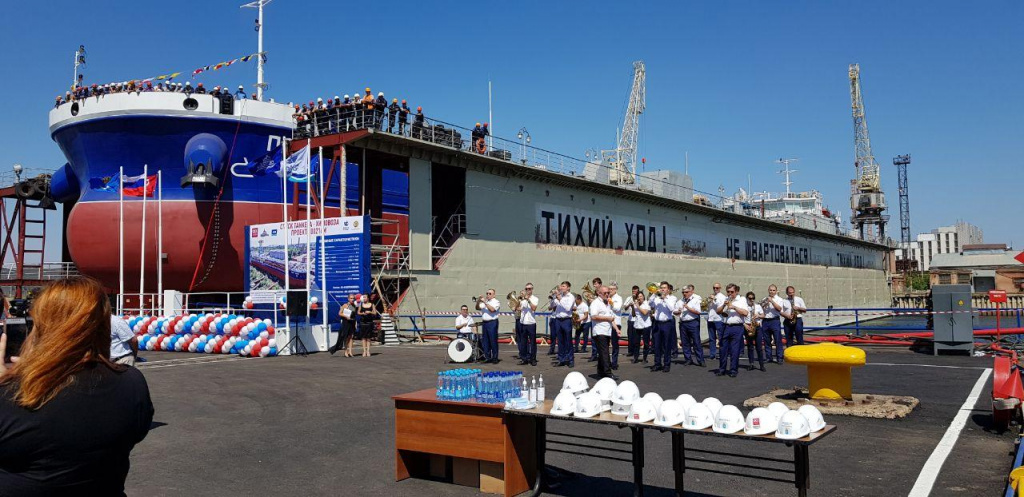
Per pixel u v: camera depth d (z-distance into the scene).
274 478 7.20
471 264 34.31
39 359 2.61
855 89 108.44
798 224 69.75
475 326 19.31
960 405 10.95
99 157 31.80
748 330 16.45
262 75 33.19
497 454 6.35
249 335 20.59
